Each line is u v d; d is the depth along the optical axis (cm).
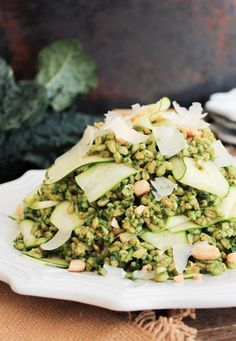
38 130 86
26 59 102
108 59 105
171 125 53
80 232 51
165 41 107
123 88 107
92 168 52
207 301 45
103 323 47
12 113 84
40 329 47
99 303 45
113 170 51
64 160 55
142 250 49
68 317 48
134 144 51
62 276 48
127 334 45
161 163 51
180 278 48
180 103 111
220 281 48
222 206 51
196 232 50
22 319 48
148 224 50
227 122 92
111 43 105
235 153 89
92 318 47
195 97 112
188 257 49
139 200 50
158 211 50
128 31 104
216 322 48
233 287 47
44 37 102
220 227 51
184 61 109
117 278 48
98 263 50
